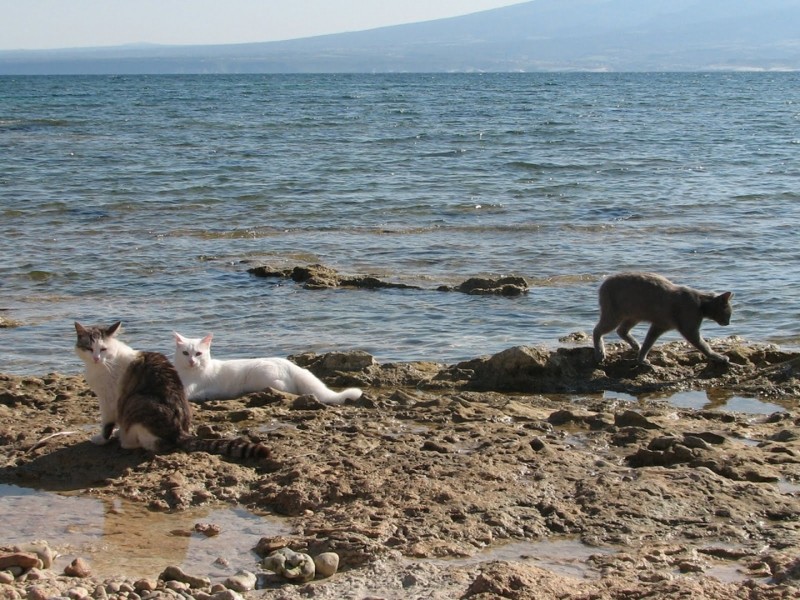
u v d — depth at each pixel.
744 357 11.09
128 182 27.89
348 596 5.36
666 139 43.22
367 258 18.19
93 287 15.72
